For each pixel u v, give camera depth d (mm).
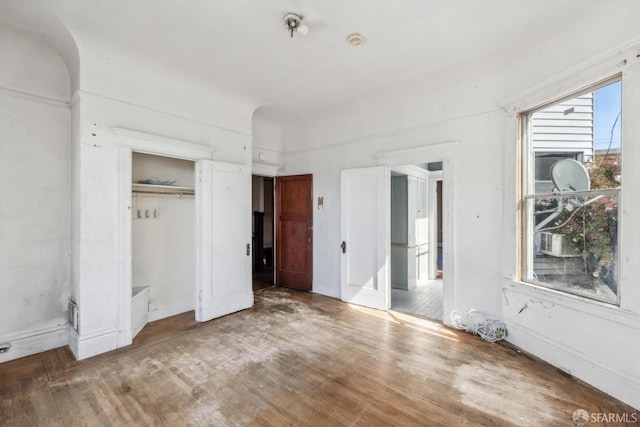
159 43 2672
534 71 2668
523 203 2818
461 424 1813
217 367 2490
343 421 1851
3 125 2621
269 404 2016
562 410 1925
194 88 3533
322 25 2412
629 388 1940
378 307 3988
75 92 2758
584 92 2309
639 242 1895
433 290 4988
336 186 4570
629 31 1957
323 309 3994
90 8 2205
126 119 2941
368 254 4102
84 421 1857
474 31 2480
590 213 2287
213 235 3602
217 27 2445
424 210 5648
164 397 2090
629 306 1943
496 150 3045
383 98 3934
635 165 1911
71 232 2969
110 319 2807
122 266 2881
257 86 3574
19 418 1882
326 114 4590
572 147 2396
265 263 7121
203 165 3512
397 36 2562
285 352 2756
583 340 2242
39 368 2475
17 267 2695
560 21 2314
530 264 2795
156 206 3623
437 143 3479
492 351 2762
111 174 2818
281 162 5277
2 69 2605
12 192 2670
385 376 2350
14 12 2268
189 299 3947
